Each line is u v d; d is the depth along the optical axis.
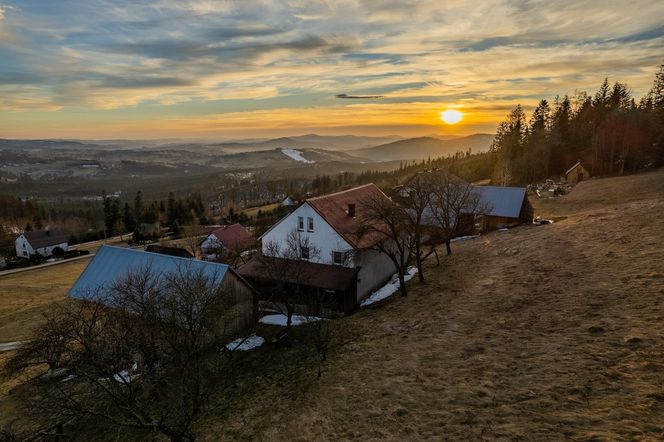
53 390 19.19
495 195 52.59
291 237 37.50
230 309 29.66
